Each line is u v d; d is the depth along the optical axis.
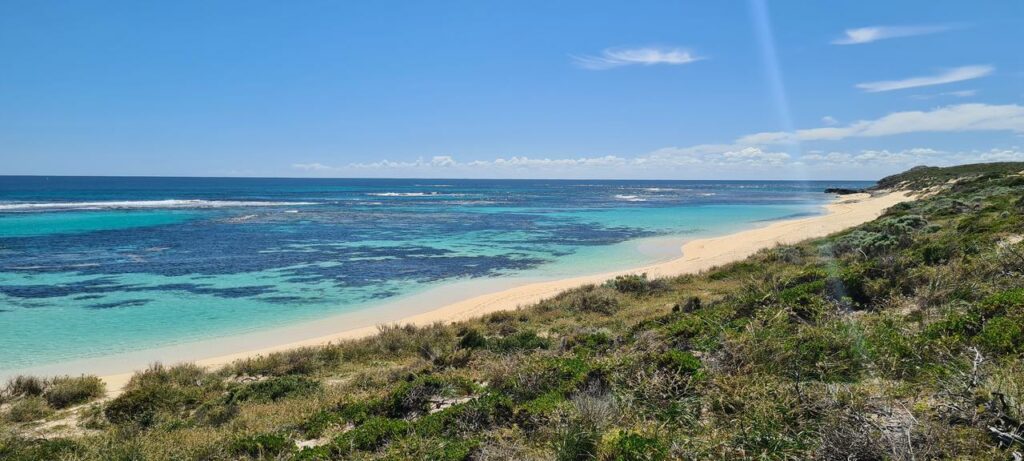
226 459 7.35
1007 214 19.89
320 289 23.75
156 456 7.72
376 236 41.78
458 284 24.89
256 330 17.58
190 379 12.25
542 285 23.78
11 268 27.00
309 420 8.84
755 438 4.80
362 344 14.76
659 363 7.35
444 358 12.23
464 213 65.75
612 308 17.42
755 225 49.41
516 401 7.97
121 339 16.36
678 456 4.82
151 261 29.58
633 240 39.66
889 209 39.62
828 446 4.30
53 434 9.33
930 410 4.70
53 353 14.95
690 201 94.81
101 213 57.22
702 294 18.16
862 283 10.65
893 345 6.68
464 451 6.09
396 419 8.20
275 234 42.00
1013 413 4.18
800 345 7.18
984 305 7.29
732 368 6.82
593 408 6.17
